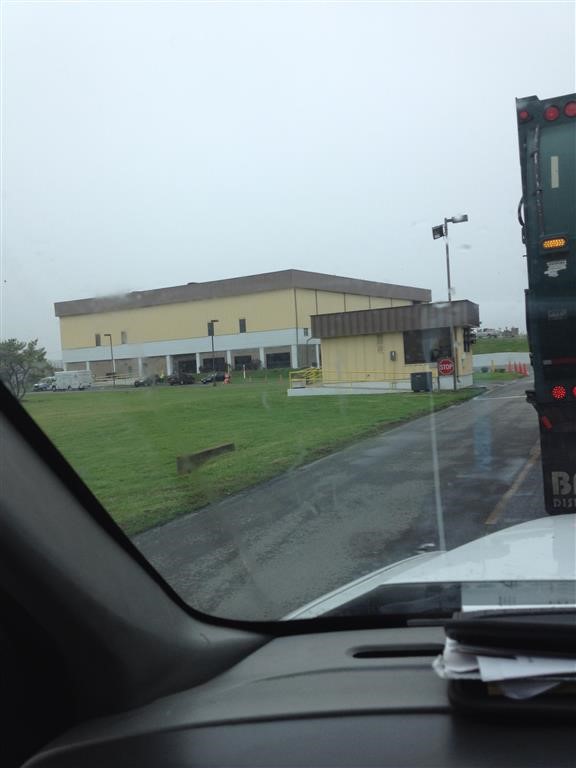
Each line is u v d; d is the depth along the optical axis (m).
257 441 13.52
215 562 5.50
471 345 23.41
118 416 9.38
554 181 5.91
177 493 8.38
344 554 5.85
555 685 1.96
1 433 2.39
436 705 2.15
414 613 2.87
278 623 2.94
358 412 18.89
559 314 5.90
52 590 2.30
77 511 2.57
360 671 2.46
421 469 10.66
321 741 2.02
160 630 2.58
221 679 2.55
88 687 2.31
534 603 2.31
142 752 2.05
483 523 7.08
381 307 23.11
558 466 5.97
